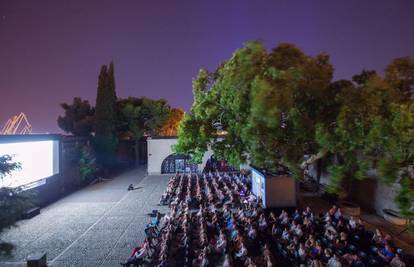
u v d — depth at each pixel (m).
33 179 26.59
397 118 8.25
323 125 9.88
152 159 44.22
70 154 36.25
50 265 15.77
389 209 22.50
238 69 10.32
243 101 10.62
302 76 9.55
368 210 25.05
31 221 23.11
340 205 25.30
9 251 13.62
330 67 10.27
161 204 27.38
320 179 31.52
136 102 56.72
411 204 8.04
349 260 12.58
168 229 17.44
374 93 9.17
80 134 54.41
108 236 19.81
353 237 16.23
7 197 13.04
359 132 9.23
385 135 8.48
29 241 19.08
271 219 18.92
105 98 46.69
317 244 14.03
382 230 20.47
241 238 15.69
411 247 17.73
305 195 30.36
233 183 29.33
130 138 59.66
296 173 11.29
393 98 8.98
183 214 19.84
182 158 44.16
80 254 17.08
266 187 23.16
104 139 46.22
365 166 9.30
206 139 13.91
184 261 15.61
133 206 27.17
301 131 10.34
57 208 26.80
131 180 40.38
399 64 9.54
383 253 13.68
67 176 34.75
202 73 13.88
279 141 11.23
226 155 13.54
